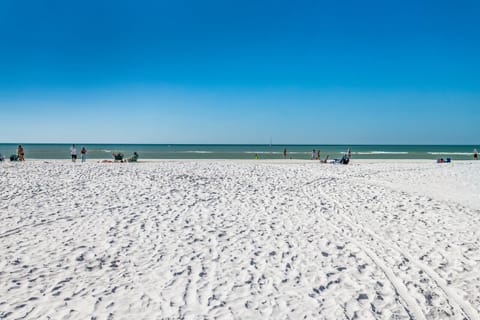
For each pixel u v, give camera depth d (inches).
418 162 1269.7
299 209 399.2
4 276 204.5
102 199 434.0
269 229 313.6
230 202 433.1
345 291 193.0
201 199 448.5
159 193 485.1
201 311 168.4
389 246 270.5
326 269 223.5
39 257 236.2
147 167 882.1
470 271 222.5
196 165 986.7
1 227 303.7
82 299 178.5
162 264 227.8
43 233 289.6
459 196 491.2
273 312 169.2
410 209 403.9
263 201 443.5
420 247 268.4
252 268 223.1
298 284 201.0
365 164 1114.7
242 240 280.4
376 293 191.0
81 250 251.3
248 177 691.4
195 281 202.5
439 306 177.9
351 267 227.3
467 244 276.1
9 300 175.9
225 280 204.5
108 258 237.0
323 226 326.6
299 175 740.0
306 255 248.2
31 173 689.6
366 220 351.3
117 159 1127.6
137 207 392.8
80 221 328.5
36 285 193.9
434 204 433.1
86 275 208.8
